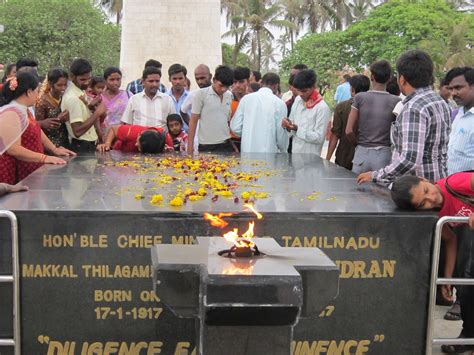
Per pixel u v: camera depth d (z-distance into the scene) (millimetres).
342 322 3492
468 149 5426
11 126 4727
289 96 9836
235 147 7559
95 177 4688
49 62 31938
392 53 32500
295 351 3506
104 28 34688
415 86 4473
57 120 6500
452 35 30938
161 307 3410
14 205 3463
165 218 3346
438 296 4738
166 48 22391
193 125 7348
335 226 3412
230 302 2264
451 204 3941
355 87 7164
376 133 6211
